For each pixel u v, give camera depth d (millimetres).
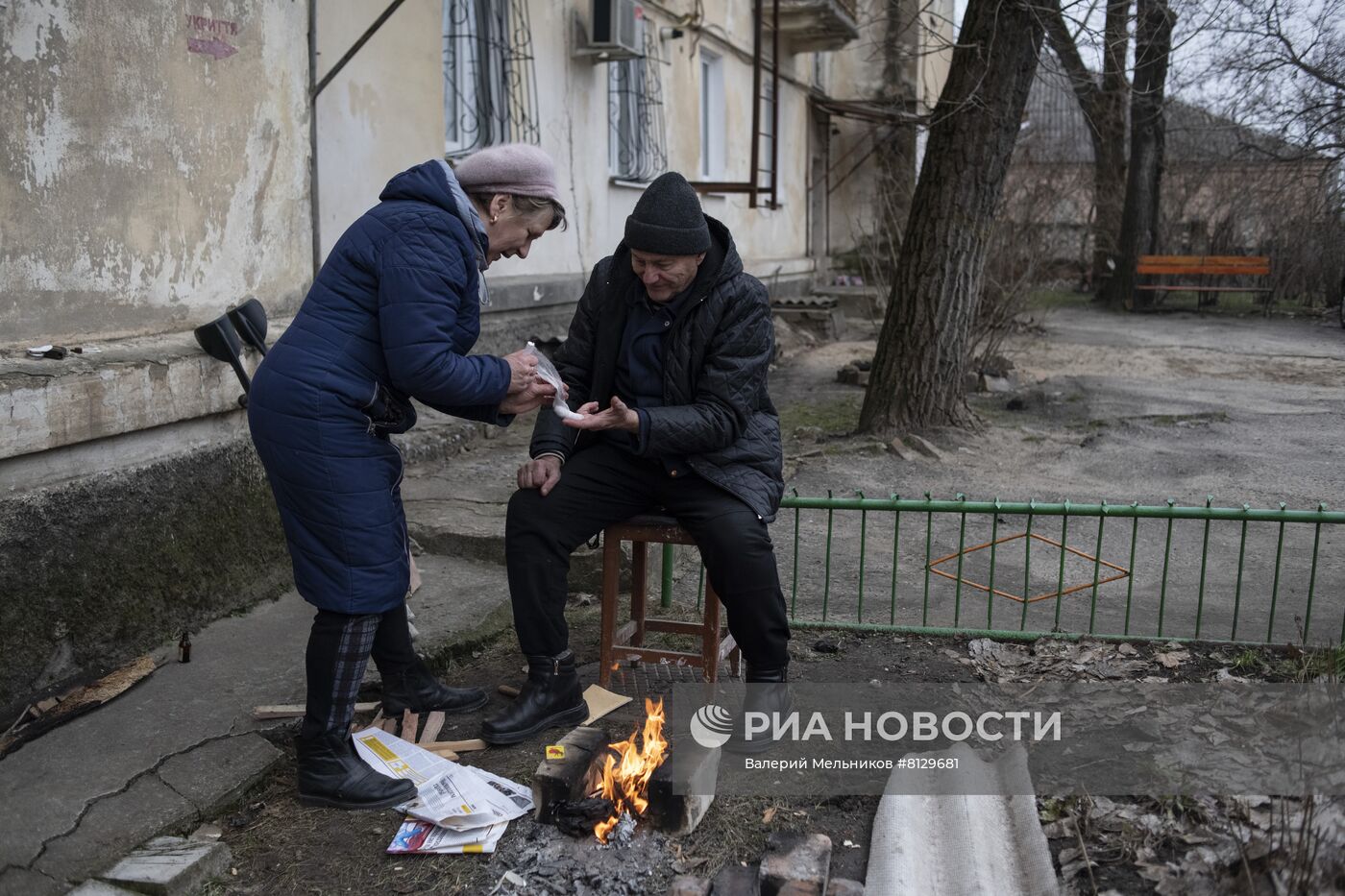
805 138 17484
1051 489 6281
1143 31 8211
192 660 3754
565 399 3354
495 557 4855
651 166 11375
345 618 2930
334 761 3031
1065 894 2576
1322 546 5238
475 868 2750
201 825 2947
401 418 2953
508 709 3350
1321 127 13422
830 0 14297
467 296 2949
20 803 2836
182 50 4117
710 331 3221
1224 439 7566
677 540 3420
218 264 4395
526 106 8570
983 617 4398
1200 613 4000
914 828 2793
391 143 6344
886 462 6887
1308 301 17688
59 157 3600
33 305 3539
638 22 9555
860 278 18359
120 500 3711
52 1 3531
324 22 5621
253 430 2863
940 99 7359
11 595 3289
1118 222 19406
